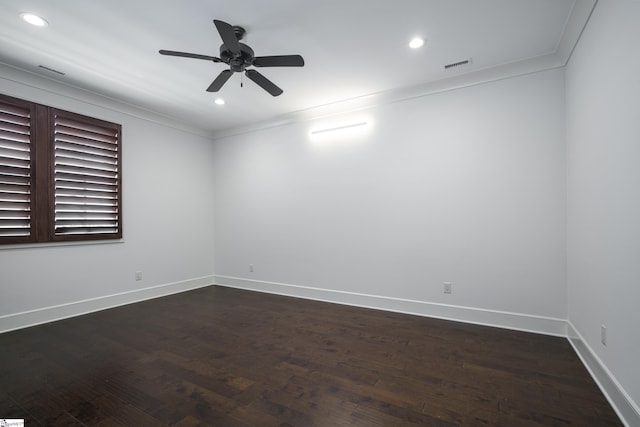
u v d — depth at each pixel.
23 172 3.05
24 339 2.76
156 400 1.82
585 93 2.20
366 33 2.44
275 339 2.75
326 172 4.05
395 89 3.47
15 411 1.72
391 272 3.58
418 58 2.82
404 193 3.50
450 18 2.26
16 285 3.01
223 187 5.07
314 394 1.88
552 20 2.27
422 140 3.40
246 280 4.80
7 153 2.96
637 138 1.49
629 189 1.57
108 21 2.27
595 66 2.01
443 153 3.28
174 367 2.23
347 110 3.90
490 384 1.97
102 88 3.45
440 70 3.04
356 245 3.82
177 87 3.43
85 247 3.54
